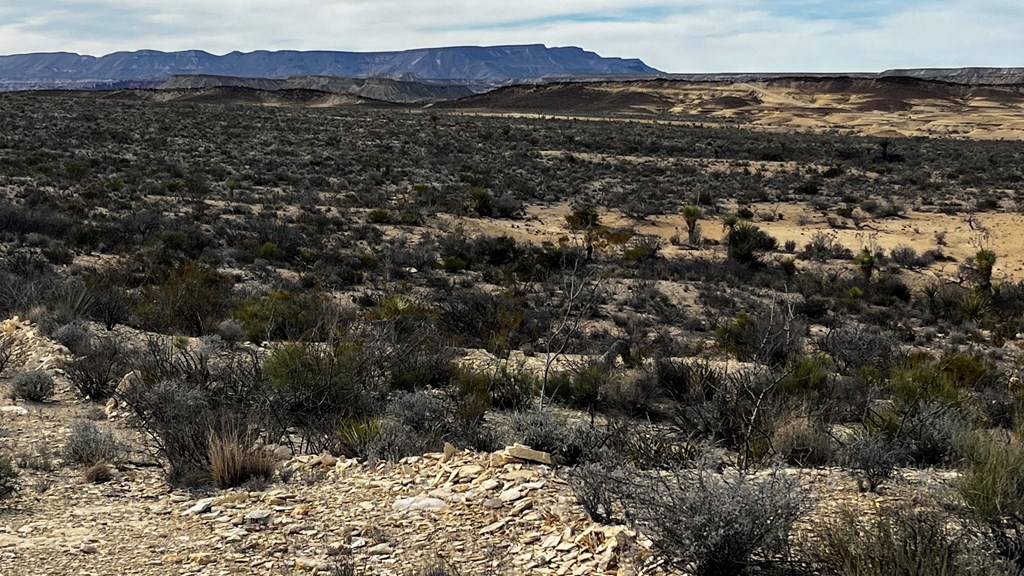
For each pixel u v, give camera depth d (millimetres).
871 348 17812
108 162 51406
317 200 43469
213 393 10312
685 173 64438
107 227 31750
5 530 6223
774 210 49688
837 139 99688
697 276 31922
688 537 4781
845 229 43875
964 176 63875
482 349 16781
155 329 16453
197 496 7102
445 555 5422
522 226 42000
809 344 19750
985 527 5285
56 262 26734
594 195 52656
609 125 116625
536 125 107938
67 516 6574
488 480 6691
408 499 6504
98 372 11352
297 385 10195
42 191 38219
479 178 55750
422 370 12539
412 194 48281
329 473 7648
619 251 34906
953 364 14516
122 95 195625
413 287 27656
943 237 40750
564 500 6141
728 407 9406
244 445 7855
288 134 77438
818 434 8438
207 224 35750
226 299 20203
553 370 13297
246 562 5488
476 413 10070
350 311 19609
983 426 9773
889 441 8109
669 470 6676
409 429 8984
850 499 5988
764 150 79562
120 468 8016
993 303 28812
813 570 4832
